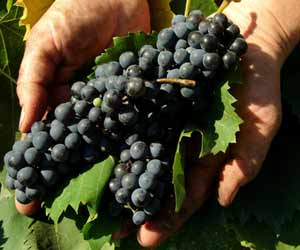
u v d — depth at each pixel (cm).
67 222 77
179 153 64
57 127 64
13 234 78
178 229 75
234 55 64
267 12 72
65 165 66
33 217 77
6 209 79
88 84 64
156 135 65
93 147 65
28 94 71
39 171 65
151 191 65
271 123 68
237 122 64
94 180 65
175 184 64
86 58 75
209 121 66
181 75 63
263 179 78
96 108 63
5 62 80
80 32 73
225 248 80
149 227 70
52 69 73
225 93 65
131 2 77
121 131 65
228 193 70
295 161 79
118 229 68
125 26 77
